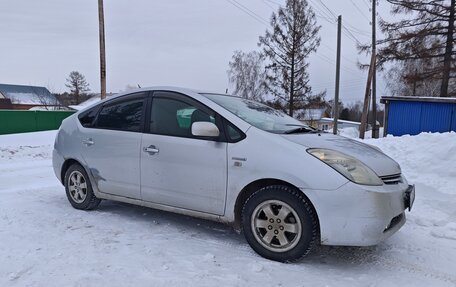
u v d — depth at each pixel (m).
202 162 3.95
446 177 6.68
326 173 3.36
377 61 27.11
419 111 21.81
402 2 25.91
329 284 3.17
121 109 4.79
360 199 3.28
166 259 3.58
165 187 4.24
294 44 33.25
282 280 3.22
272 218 3.60
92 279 3.13
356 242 3.31
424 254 3.88
